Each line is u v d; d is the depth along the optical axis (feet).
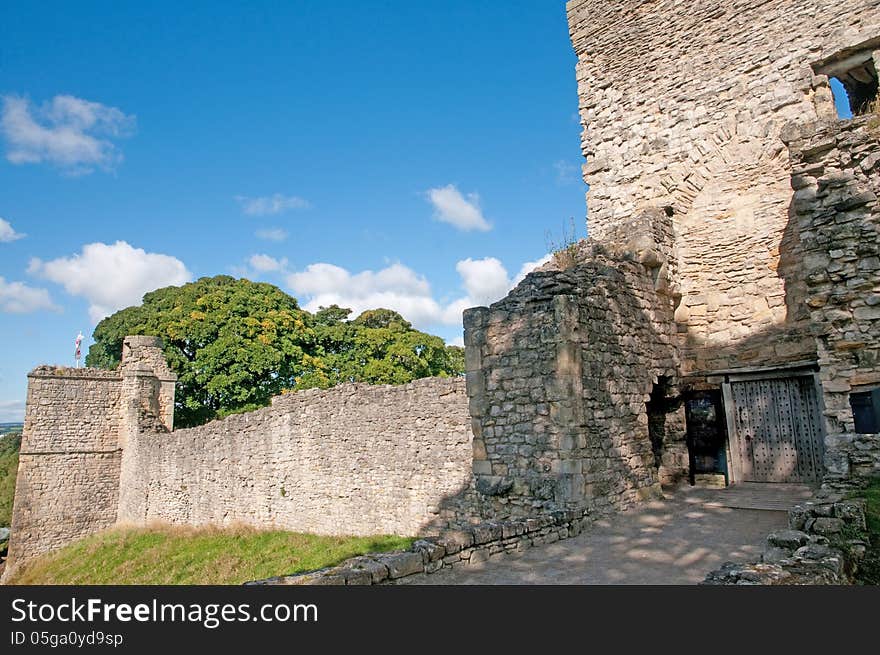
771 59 36.04
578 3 45.34
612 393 29.78
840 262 24.20
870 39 32.37
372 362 98.32
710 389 35.22
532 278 30.81
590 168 43.09
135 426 72.49
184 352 87.66
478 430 30.99
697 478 35.24
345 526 45.39
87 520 71.67
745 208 35.76
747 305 34.86
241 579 37.88
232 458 57.11
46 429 71.00
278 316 93.50
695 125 38.55
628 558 19.75
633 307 32.89
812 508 18.34
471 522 36.65
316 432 48.88
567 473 26.53
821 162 25.20
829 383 23.99
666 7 40.78
